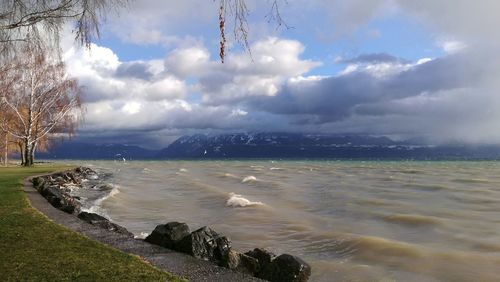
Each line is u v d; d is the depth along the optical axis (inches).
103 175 2583.7
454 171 3137.3
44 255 377.1
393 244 614.2
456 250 606.9
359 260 552.1
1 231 474.0
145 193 1434.5
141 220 865.5
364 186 1700.3
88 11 271.6
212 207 1055.0
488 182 1914.4
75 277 318.0
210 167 4301.2
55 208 685.9
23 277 313.7
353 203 1130.7
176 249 440.5
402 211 991.0
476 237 704.4
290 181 2012.8
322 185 1756.9
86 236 469.7
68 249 401.1
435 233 740.7
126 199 1222.3
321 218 888.9
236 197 1155.9
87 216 601.9
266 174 2709.2
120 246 445.7
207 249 430.3
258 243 656.4
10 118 2084.2
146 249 438.6
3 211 617.9
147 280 319.3
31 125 2047.2
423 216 883.4
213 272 369.4
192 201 1192.8
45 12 267.1
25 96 1950.1
